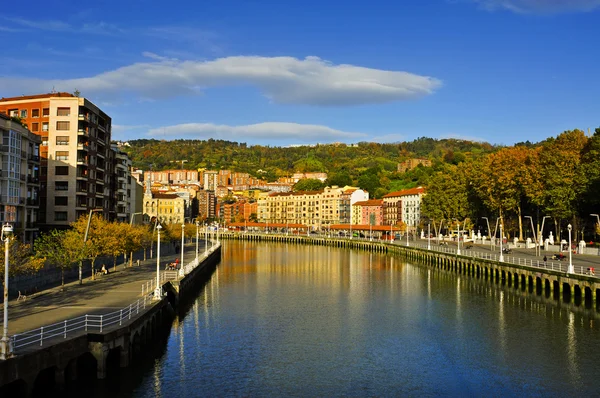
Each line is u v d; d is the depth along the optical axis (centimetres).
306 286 9731
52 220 11269
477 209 16912
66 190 11325
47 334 4025
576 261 10050
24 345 3588
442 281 10412
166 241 14412
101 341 4025
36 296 6041
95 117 12394
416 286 9725
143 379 4403
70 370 3891
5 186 8256
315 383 4391
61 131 11381
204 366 4759
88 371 4209
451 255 12394
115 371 4284
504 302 7894
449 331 6106
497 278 10088
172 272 8438
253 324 6394
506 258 10656
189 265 9662
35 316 4844
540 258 10794
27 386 3434
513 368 4794
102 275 8181
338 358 5066
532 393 4222
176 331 6016
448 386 4366
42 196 11319
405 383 4419
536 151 13900
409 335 5928
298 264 14188
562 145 12519
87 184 11825
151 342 5200
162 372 4578
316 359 5025
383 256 17150
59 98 11394
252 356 5084
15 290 6109
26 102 11550
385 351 5303
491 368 4794
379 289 9344
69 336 3928
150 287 6719
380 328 6250
